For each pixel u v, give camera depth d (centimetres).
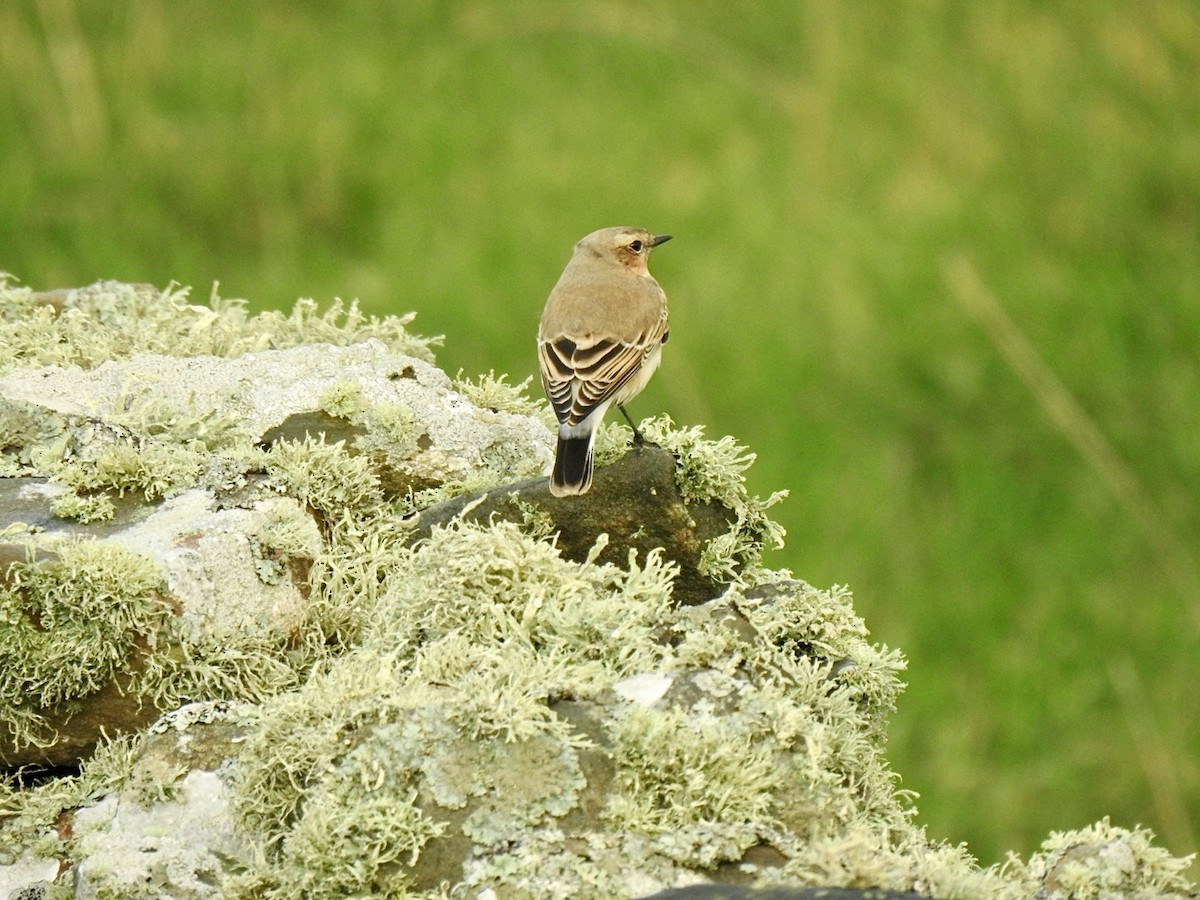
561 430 812
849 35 2123
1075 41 2106
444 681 666
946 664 1350
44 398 843
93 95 1931
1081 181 1920
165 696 722
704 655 680
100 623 709
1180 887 633
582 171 1884
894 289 1714
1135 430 1588
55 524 769
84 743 720
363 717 650
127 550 721
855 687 716
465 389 940
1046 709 1323
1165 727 1312
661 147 1970
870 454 1525
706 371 1612
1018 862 661
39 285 1662
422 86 2078
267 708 698
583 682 659
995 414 1606
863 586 1379
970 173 1942
